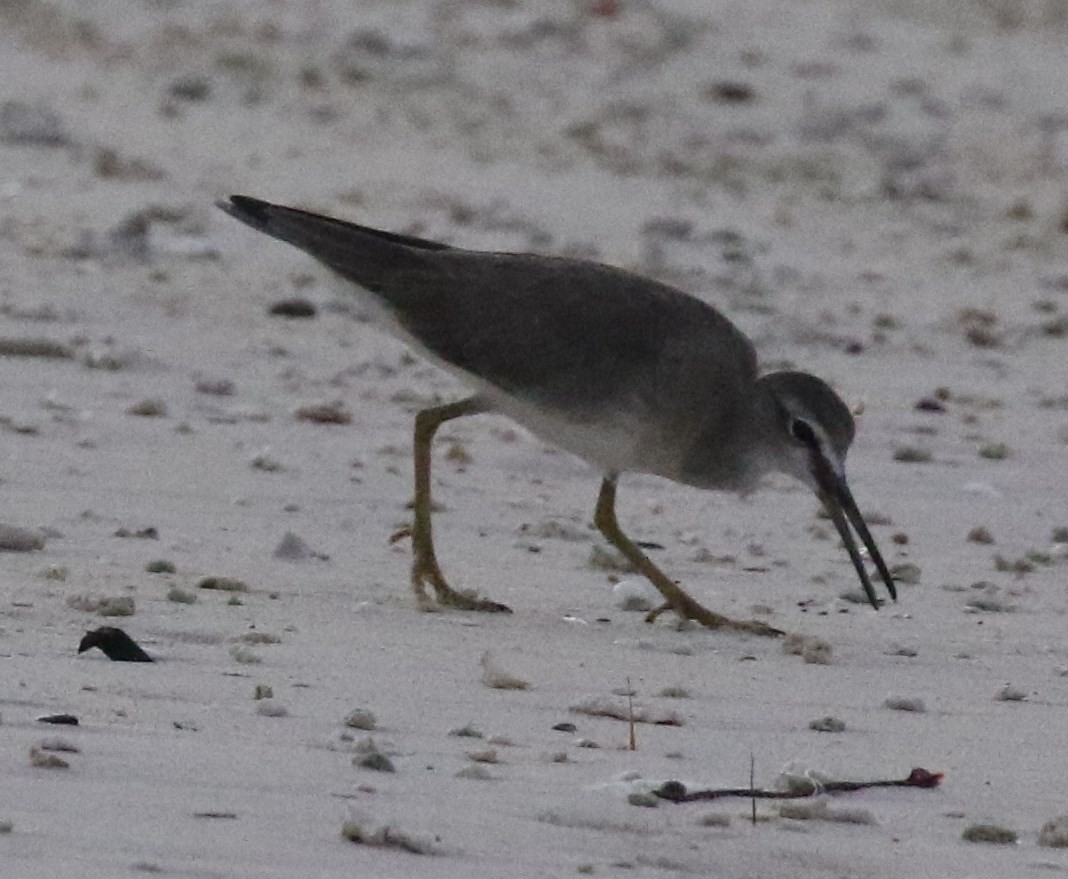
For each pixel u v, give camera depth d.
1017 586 12.80
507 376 12.02
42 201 22.09
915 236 24.23
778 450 12.00
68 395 15.59
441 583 11.62
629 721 9.39
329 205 23.27
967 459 15.96
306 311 18.86
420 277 12.27
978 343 19.66
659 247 22.09
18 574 11.23
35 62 29.45
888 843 7.86
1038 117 30.47
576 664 10.45
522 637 10.97
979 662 10.96
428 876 7.09
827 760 8.98
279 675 9.66
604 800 8.06
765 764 8.84
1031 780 8.83
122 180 23.44
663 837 7.74
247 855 7.11
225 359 17.19
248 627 10.52
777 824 7.97
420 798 7.90
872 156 28.14
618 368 11.88
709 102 30.58
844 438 11.98
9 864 6.83
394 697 9.45
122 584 11.17
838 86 31.78
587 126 28.48
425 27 33.81
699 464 12.08
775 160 27.70
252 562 12.05
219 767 8.05
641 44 33.56
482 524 13.55
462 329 12.10
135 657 9.70
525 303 12.05
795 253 23.00
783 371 12.12
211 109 27.89
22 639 9.88
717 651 11.01
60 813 7.36
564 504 14.22
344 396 16.48
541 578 12.44
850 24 36.06
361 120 28.14
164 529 12.58
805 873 7.48
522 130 28.39
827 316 20.19
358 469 14.48
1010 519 14.46
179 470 13.98
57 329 17.44
